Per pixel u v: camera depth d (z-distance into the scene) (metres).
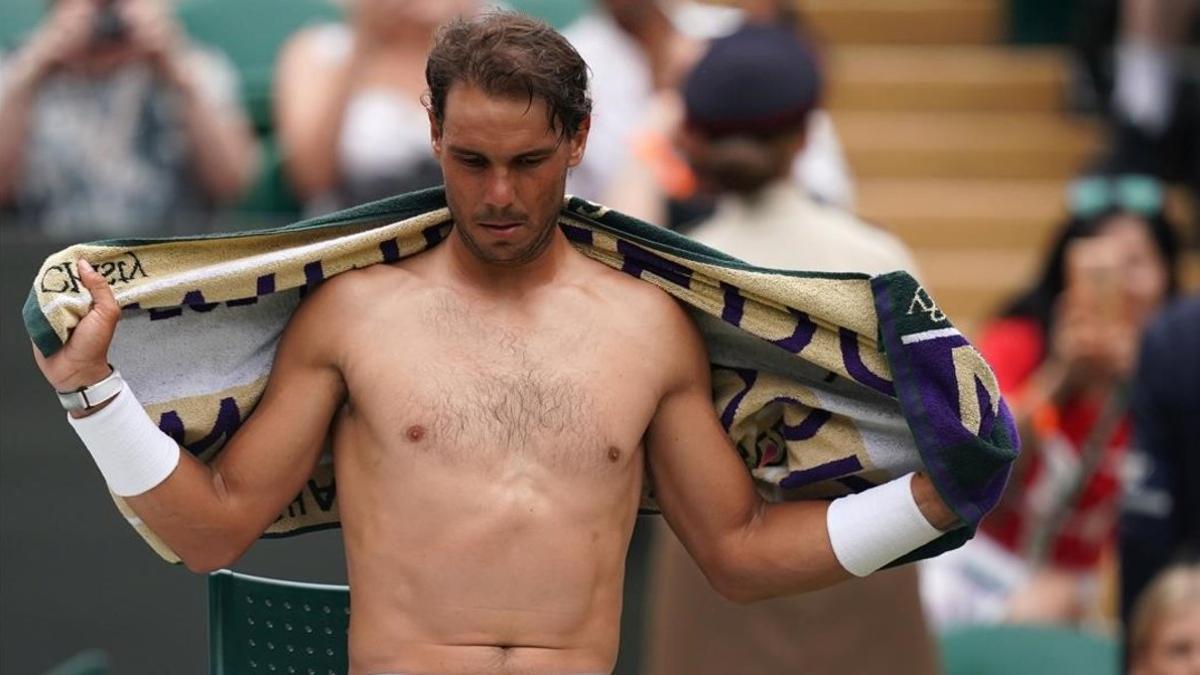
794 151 15.73
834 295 11.57
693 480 11.84
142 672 19.45
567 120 10.91
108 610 19.47
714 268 11.59
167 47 21.92
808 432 12.16
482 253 11.10
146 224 21.33
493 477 11.20
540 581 11.16
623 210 19.98
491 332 11.42
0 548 19.44
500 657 11.09
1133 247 20.41
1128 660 17.45
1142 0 28.52
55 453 19.39
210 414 11.66
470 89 10.76
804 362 12.05
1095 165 28.84
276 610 13.29
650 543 19.64
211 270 11.28
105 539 19.45
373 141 21.66
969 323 28.66
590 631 11.27
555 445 11.27
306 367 11.50
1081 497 20.17
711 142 15.68
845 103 31.19
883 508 11.75
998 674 18.27
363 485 11.35
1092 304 20.08
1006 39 31.94
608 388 11.41
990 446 11.38
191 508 11.27
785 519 11.95
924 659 15.68
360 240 11.46
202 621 19.47
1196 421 18.66
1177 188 28.31
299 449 11.49
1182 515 18.83
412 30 21.81
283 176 22.48
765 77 15.50
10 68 22.77
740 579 12.02
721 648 15.77
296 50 22.61
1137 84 28.42
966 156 30.56
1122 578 19.02
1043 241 29.66
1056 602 20.16
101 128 21.80
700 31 23.38
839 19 32.12
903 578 15.58
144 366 11.58
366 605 11.27
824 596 15.52
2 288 19.30
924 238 29.80
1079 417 20.11
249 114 24.12
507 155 10.80
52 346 10.85
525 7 25.03
